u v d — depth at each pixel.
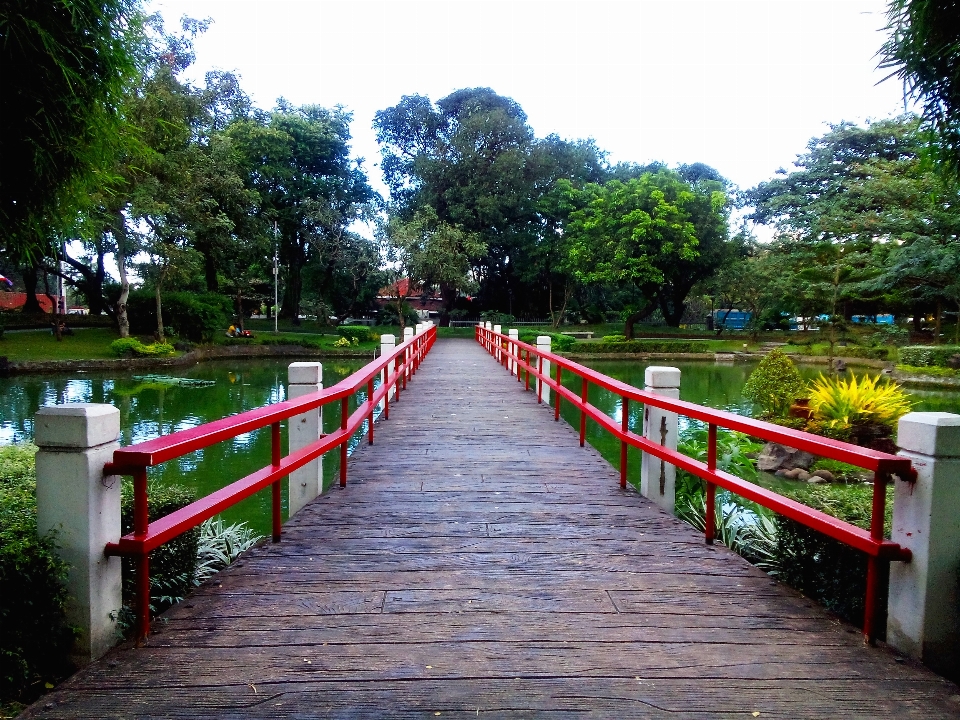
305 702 1.99
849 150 26.75
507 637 2.45
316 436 4.38
